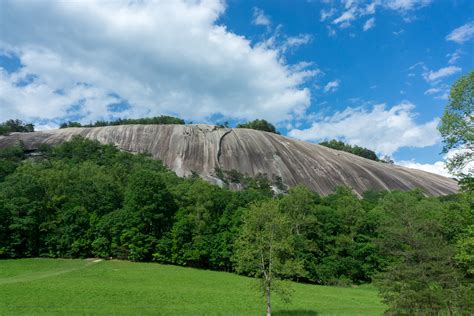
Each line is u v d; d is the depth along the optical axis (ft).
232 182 382.83
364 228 253.85
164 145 433.48
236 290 172.35
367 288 222.89
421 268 77.82
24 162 358.02
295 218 243.81
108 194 268.21
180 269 220.64
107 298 139.54
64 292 144.46
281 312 132.67
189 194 263.08
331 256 240.73
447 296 76.43
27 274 188.44
